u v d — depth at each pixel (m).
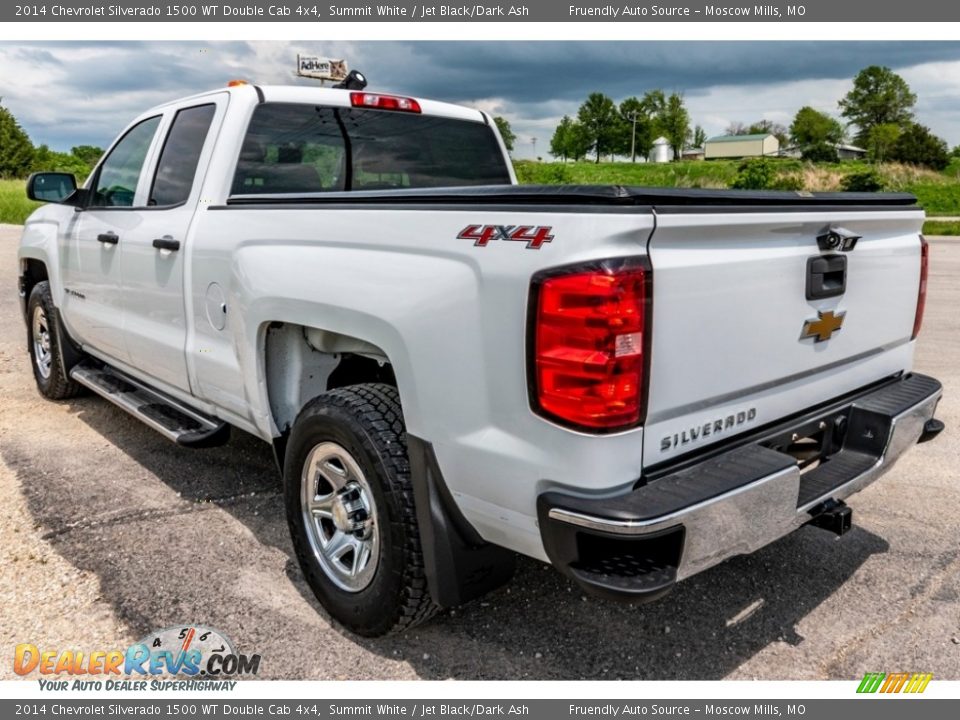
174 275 3.66
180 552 3.43
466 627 2.91
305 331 3.09
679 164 69.38
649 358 2.08
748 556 3.40
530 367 2.10
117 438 4.91
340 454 2.75
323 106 3.81
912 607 3.01
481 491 2.30
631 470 2.12
